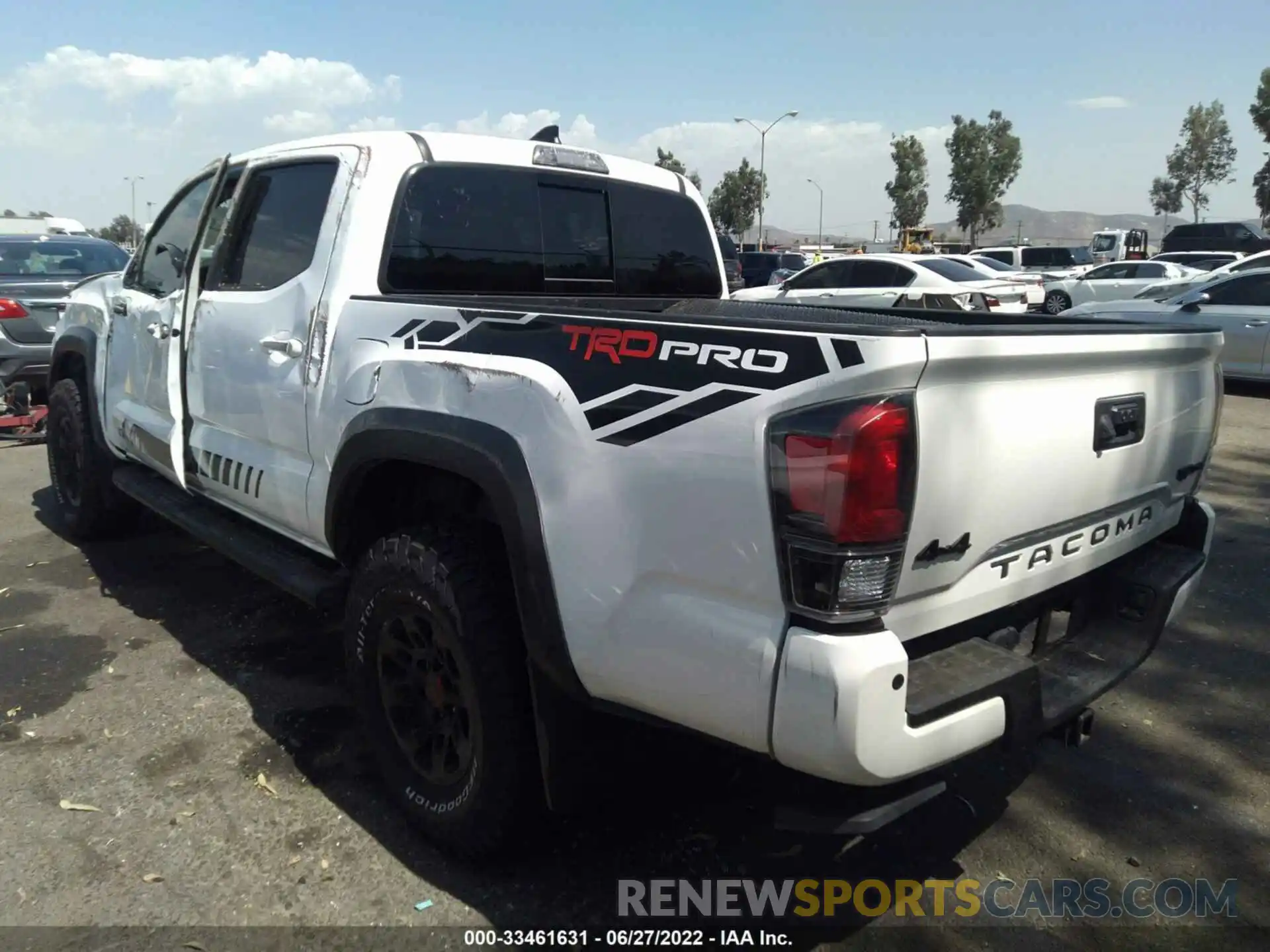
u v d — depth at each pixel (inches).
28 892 103.4
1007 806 122.0
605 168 154.1
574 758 94.8
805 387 73.9
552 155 145.9
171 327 157.0
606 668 86.8
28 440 329.4
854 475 71.4
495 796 99.7
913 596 79.0
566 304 113.8
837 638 72.7
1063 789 125.6
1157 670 159.5
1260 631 174.4
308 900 102.7
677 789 99.2
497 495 93.1
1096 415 93.9
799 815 79.9
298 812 118.3
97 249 409.7
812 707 72.7
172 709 143.4
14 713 142.3
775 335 77.0
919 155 2694.4
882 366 71.4
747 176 2677.2
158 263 178.1
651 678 83.6
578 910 101.5
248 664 158.4
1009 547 88.6
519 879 106.3
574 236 149.2
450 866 108.4
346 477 113.2
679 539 80.3
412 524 117.6
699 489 78.7
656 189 162.6
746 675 76.6
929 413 75.0
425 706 111.3
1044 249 1079.6
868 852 112.6
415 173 128.1
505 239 138.6
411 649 110.4
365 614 112.1
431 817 108.6
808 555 72.9
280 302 130.9
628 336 86.0
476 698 98.9
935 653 86.0
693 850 111.7
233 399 140.6
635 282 159.0
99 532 215.9
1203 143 2878.9
